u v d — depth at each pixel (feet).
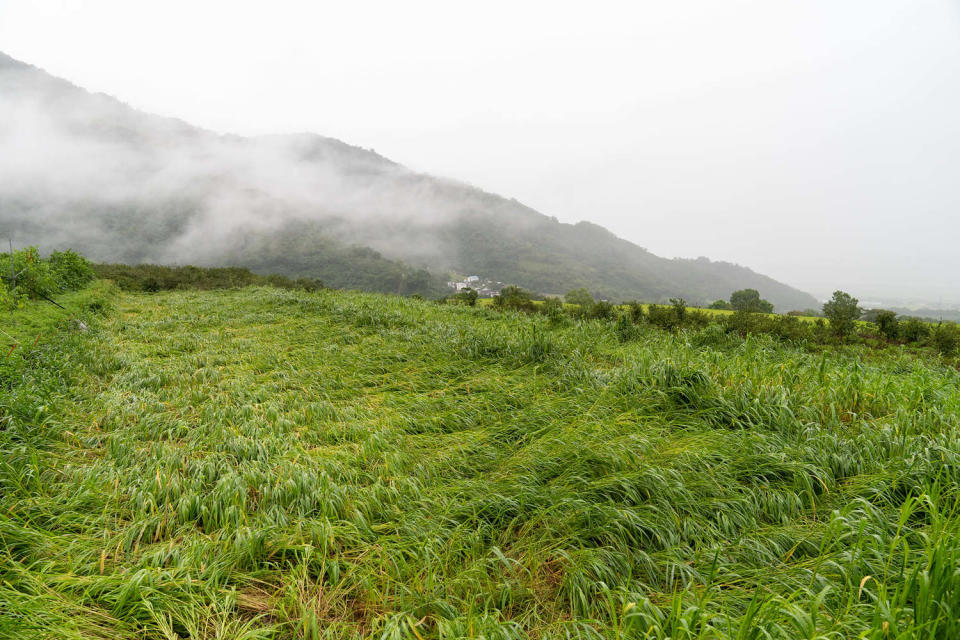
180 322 43.73
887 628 6.90
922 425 15.14
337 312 45.50
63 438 16.60
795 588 9.13
